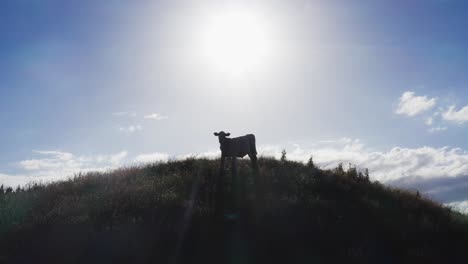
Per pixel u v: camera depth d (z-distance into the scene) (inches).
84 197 668.7
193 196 663.8
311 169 873.5
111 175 828.6
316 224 564.4
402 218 655.8
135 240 502.6
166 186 706.2
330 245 518.3
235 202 636.7
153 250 486.6
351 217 616.1
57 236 519.8
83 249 489.1
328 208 636.7
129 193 653.9
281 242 517.0
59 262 466.6
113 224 540.4
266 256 487.2
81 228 533.3
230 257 483.2
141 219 547.2
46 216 589.0
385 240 561.3
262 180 750.5
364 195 759.1
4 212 618.5
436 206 773.3
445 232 634.8
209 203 631.8
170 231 522.9
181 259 474.0
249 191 692.1
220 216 574.9
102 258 473.7
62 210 611.8
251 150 786.8
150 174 820.0
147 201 612.4
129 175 813.2
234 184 724.7
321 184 774.5
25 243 510.0
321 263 482.6
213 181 749.3
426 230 622.5
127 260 468.8
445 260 530.9
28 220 588.7
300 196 681.6
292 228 550.3
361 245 527.5
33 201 687.1
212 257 480.1
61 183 812.6
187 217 562.6
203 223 547.5
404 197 795.4
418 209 736.3
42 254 484.1
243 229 543.2
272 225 554.9
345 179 827.4
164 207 595.5
